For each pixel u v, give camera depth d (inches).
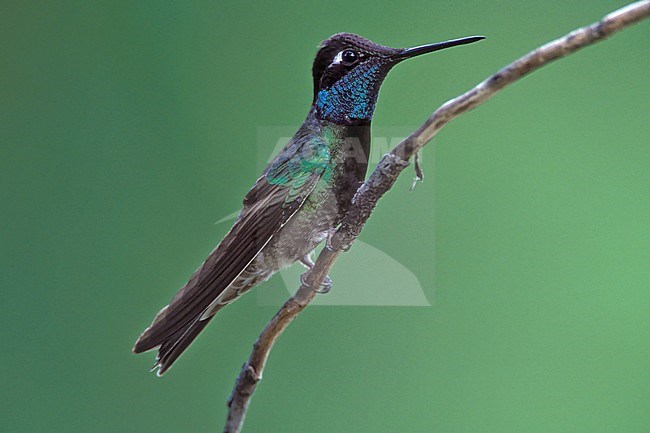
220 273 110.9
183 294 110.7
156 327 110.6
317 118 111.6
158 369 110.6
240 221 111.2
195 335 111.0
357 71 111.4
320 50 111.7
